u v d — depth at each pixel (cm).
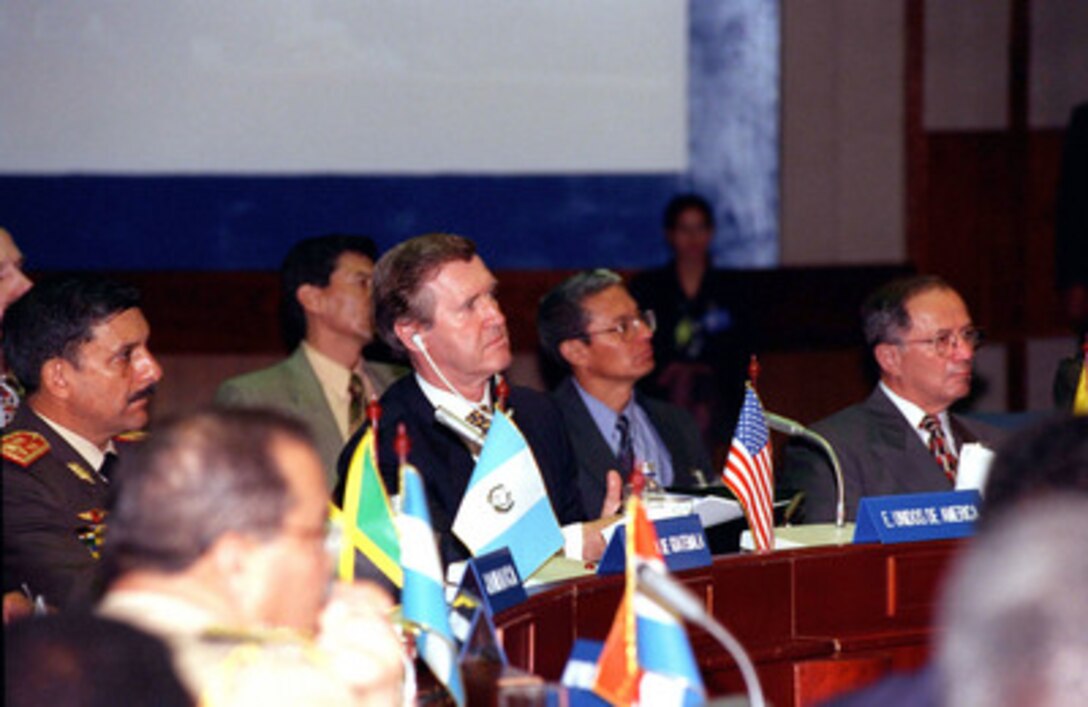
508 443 721
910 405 995
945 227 1753
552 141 1655
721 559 732
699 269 1558
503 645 603
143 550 404
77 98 1586
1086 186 1716
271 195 1622
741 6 1673
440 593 565
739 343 1554
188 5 1596
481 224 1652
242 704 390
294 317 1177
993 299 1766
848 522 931
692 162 1677
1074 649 280
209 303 1616
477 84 1641
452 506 795
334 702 402
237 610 409
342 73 1623
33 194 1587
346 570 633
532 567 716
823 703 379
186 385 1619
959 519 802
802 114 1692
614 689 529
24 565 741
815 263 1705
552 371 1425
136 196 1603
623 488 840
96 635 391
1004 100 1756
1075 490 306
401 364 1234
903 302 986
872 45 1703
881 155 1716
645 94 1662
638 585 525
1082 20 1758
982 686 286
